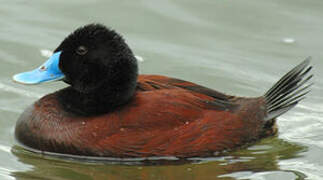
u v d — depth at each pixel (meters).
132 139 9.05
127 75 9.30
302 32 13.74
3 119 10.48
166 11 14.37
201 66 12.48
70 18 13.95
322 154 9.78
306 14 14.34
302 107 11.28
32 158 9.41
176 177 8.99
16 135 9.81
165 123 9.12
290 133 10.45
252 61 12.76
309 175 9.16
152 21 14.02
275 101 10.20
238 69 12.44
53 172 9.08
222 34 13.69
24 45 12.85
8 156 9.44
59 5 14.45
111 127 9.12
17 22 13.70
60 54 9.56
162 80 9.84
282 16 14.27
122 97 9.32
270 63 12.69
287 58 12.88
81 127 9.23
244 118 9.64
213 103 9.53
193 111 9.29
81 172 9.09
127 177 8.98
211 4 14.67
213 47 13.21
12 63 12.29
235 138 9.48
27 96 11.27
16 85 11.62
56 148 9.31
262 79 12.13
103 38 9.38
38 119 9.52
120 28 13.72
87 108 9.38
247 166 9.32
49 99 9.70
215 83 11.94
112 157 9.12
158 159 9.13
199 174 9.07
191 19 14.14
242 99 10.04
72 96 9.56
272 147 9.85
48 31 13.42
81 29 9.50
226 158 9.40
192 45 13.27
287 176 9.09
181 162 9.19
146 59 12.66
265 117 9.97
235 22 14.07
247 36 13.64
